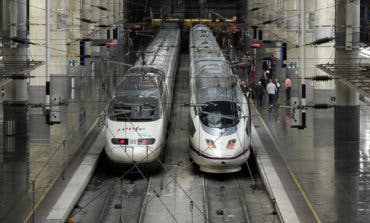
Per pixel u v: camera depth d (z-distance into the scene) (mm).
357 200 35875
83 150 47531
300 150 48250
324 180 40031
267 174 41531
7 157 45000
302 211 33969
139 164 44000
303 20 46750
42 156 45375
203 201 38844
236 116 45156
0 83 38250
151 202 38719
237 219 35750
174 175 44781
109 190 40812
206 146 43688
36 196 36156
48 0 44094
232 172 44531
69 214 34594
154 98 46656
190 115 46688
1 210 33656
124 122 44594
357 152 47656
